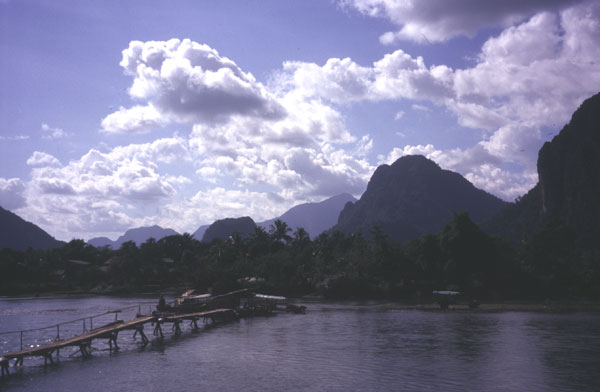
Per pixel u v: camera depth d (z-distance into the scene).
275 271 144.88
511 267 126.25
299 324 62.00
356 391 26.27
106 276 187.38
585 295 118.00
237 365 33.88
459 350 39.19
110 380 30.28
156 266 185.75
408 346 41.59
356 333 51.28
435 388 26.73
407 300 115.69
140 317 52.91
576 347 40.16
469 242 125.69
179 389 27.44
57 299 136.50
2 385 29.78
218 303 76.06
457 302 103.62
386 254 137.75
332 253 176.62
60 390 28.23
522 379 28.69
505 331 51.44
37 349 35.19
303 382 28.41
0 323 69.69
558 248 134.62
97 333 41.50
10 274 181.25
